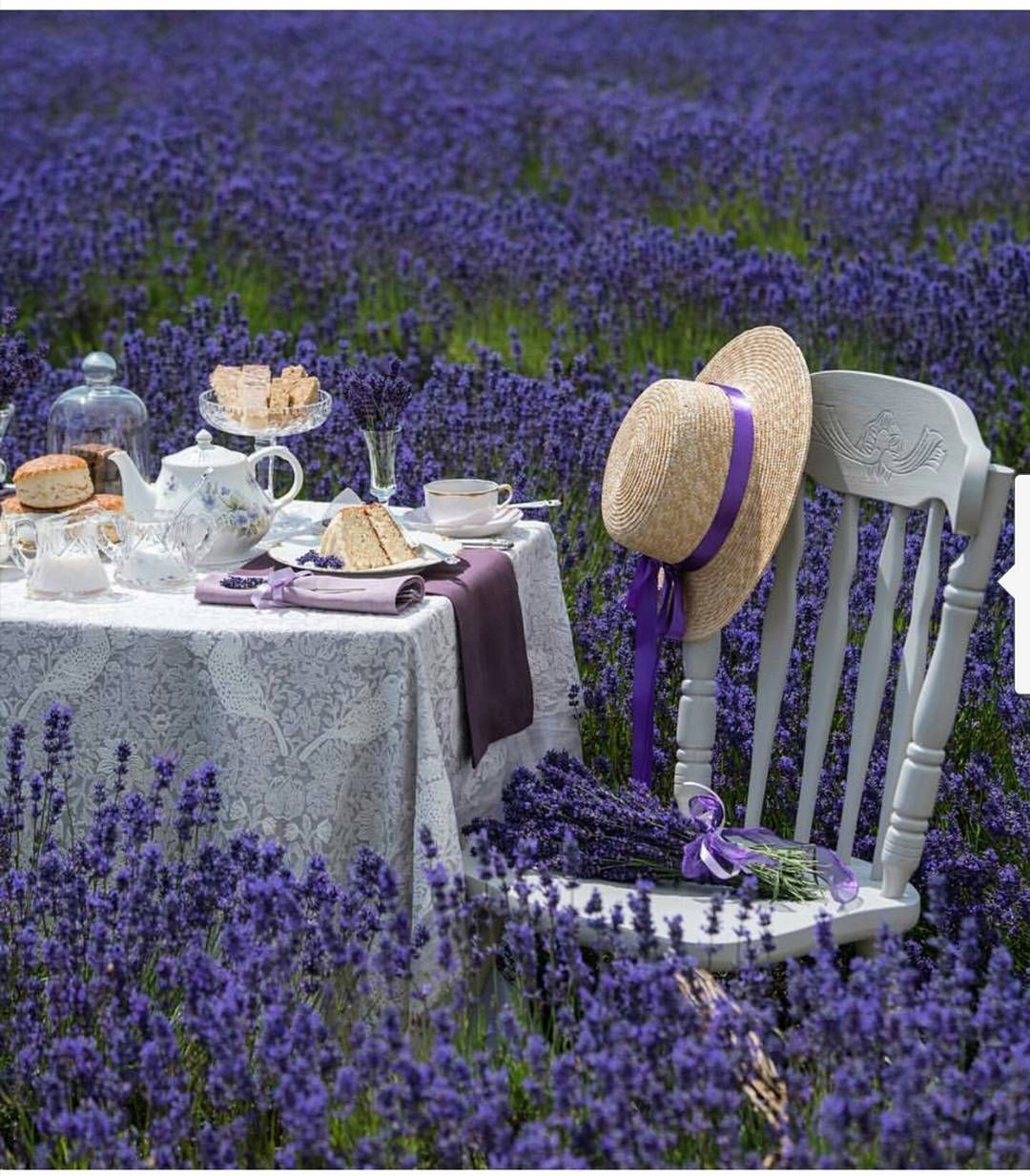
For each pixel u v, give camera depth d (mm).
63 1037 2707
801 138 11555
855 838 3627
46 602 3242
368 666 3045
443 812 3055
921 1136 2230
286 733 3082
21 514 3561
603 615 4121
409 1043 2758
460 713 3311
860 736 3184
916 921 3033
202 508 3400
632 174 10109
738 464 3277
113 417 4109
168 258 8234
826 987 2490
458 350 7320
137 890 2785
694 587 3414
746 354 3439
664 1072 2453
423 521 3736
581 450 5129
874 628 3156
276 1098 2449
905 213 9117
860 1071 2332
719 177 10023
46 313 7980
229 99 14000
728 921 2945
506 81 15055
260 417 3639
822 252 8086
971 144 10891
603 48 17484
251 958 2611
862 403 3154
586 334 7113
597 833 3191
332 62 16797
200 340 6641
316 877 2859
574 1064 2469
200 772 2971
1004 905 3258
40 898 2922
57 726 3053
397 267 8336
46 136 12734
